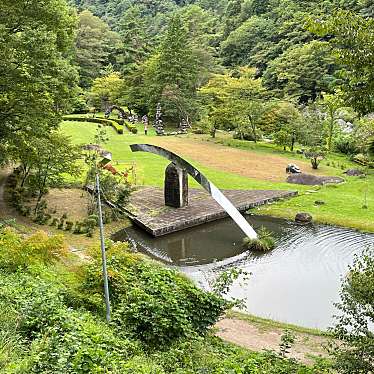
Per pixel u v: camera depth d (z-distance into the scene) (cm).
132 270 984
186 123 4853
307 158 3544
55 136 1958
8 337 596
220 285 1059
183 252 1731
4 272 907
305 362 918
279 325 1142
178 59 4853
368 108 596
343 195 2466
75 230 1802
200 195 2388
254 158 3459
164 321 766
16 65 1484
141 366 604
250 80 4119
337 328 777
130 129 4466
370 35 545
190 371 639
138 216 2023
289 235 1919
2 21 1561
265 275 1504
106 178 2103
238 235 1914
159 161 3145
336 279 1465
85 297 871
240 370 667
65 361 535
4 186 2266
